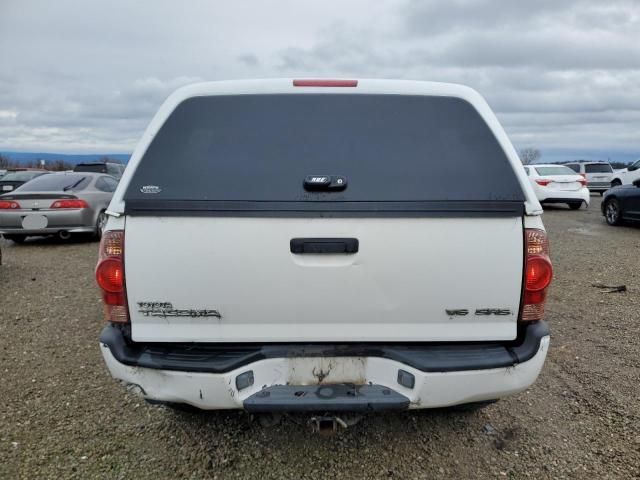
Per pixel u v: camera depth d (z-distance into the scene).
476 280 2.06
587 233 10.03
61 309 4.95
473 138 2.19
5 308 4.99
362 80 2.29
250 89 2.26
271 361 2.11
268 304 2.07
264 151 2.15
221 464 2.46
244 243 2.03
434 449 2.58
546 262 2.07
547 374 3.41
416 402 2.07
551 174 14.96
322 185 2.05
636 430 2.73
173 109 2.22
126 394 3.15
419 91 2.27
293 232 2.03
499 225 2.05
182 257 2.04
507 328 2.13
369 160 2.13
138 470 2.41
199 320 2.09
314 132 2.19
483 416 2.89
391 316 2.10
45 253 8.18
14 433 2.71
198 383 2.06
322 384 2.12
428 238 2.04
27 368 3.54
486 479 2.35
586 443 2.62
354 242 2.04
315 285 2.06
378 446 2.61
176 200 2.04
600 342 3.97
